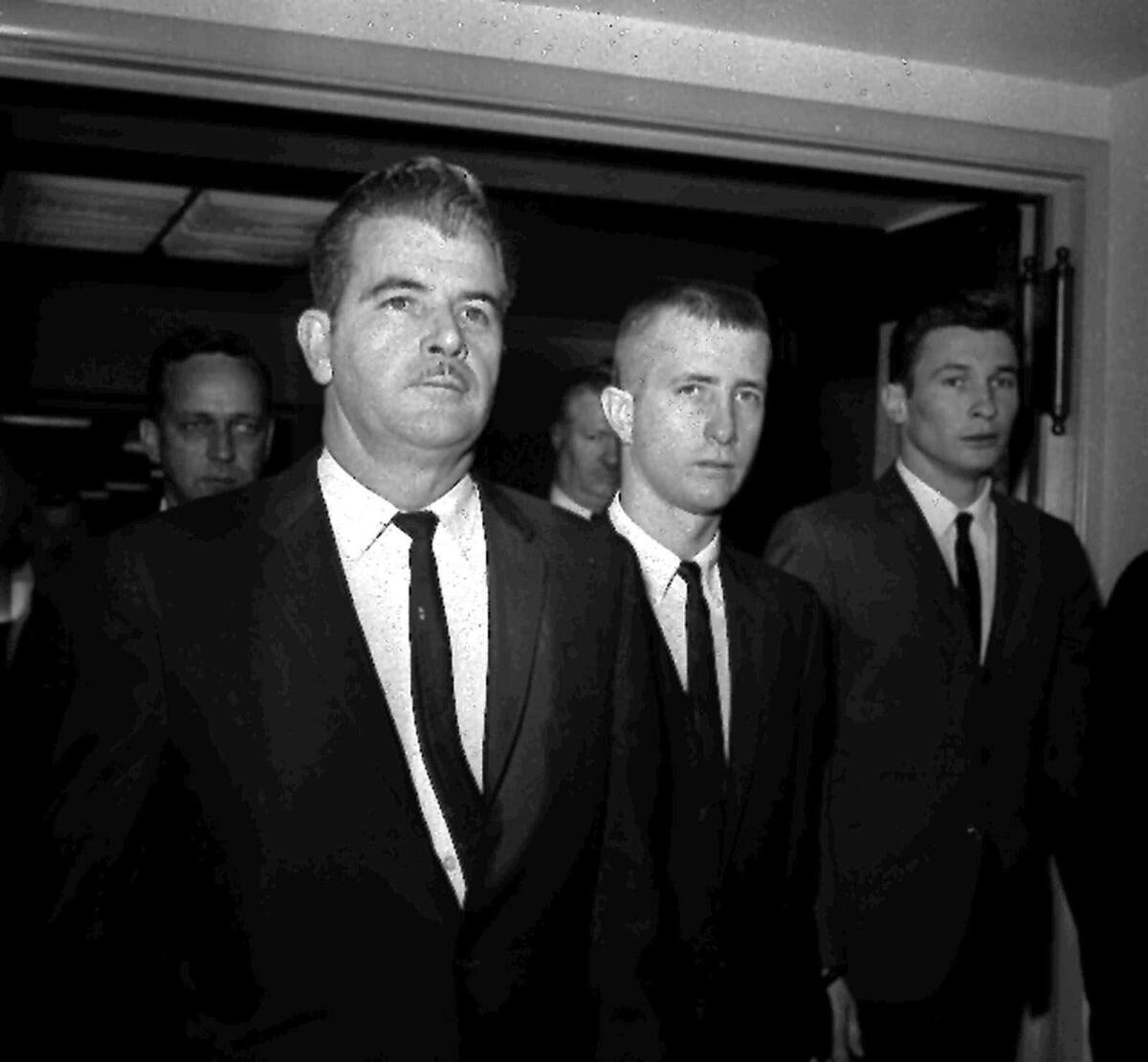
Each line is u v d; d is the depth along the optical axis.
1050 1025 2.42
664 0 2.07
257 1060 1.14
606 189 3.09
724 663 1.73
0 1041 1.13
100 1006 1.15
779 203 3.16
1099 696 1.77
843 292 3.20
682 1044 1.56
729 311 1.68
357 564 1.27
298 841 1.16
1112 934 1.68
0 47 1.87
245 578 1.21
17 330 4.51
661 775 1.52
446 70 2.03
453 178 1.24
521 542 1.35
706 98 2.17
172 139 2.81
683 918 1.59
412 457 1.24
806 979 1.78
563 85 2.09
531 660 1.29
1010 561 2.17
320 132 2.24
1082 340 2.46
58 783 1.14
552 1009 1.26
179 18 1.92
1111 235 2.43
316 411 4.82
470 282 1.23
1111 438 2.44
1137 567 1.78
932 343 2.17
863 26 2.15
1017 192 2.51
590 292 4.31
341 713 1.19
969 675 2.08
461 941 1.19
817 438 3.41
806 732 1.78
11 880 1.15
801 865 1.76
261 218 3.90
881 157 2.33
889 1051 2.08
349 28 2.00
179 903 1.18
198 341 2.21
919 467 2.22
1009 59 2.30
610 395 1.79
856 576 2.10
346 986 1.16
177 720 1.17
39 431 4.59
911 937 2.05
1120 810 1.70
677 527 1.73
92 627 1.17
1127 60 2.29
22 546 1.82
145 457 4.71
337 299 1.25
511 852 1.23
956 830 2.06
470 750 1.26
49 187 3.57
